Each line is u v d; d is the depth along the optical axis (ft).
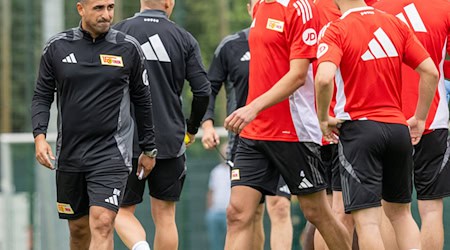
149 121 91.86
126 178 89.61
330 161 99.86
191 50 100.17
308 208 90.94
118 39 88.94
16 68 180.45
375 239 84.07
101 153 88.79
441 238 96.58
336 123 84.58
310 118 89.15
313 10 87.35
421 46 85.35
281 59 88.17
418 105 86.79
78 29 88.94
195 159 149.69
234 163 91.76
